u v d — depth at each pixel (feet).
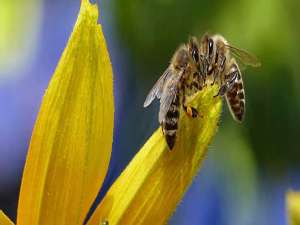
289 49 0.60
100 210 0.40
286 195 0.40
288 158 0.62
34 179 0.39
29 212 0.40
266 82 0.61
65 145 0.39
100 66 0.39
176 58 0.41
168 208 0.40
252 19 0.60
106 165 0.40
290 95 0.61
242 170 0.63
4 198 0.92
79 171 0.39
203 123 0.40
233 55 0.46
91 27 0.39
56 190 0.39
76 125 0.39
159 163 0.40
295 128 0.61
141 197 0.40
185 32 0.61
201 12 0.60
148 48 0.62
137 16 0.62
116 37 0.63
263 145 0.62
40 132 0.39
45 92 0.39
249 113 0.62
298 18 0.60
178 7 0.61
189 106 0.40
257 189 0.63
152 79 0.63
